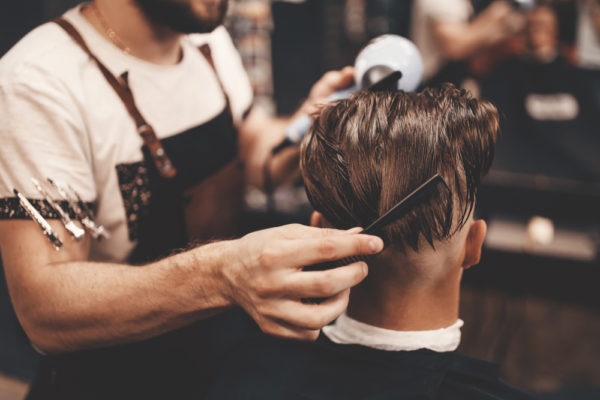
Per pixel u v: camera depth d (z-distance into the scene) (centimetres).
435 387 72
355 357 78
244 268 60
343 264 61
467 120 68
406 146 66
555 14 200
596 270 197
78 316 76
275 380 82
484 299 231
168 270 69
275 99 241
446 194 65
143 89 102
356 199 69
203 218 113
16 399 202
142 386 108
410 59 92
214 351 117
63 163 88
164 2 92
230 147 121
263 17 229
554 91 207
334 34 240
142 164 101
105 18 99
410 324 75
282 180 141
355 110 70
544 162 211
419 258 69
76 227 89
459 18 218
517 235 209
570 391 168
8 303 215
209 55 122
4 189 85
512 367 221
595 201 203
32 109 86
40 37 93
